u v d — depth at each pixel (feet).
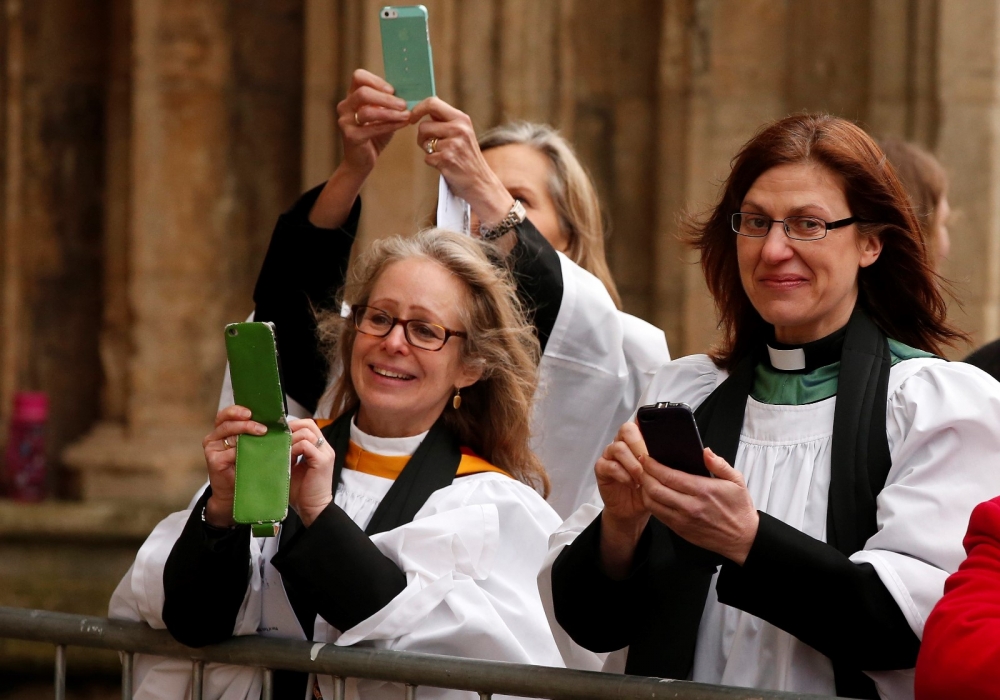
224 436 23.93
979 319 55.57
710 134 61.72
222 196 69.46
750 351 24.32
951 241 55.67
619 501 21.56
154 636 25.98
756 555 20.15
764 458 22.84
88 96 72.13
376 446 28.04
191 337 68.80
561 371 33.76
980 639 17.95
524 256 32.81
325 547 24.11
